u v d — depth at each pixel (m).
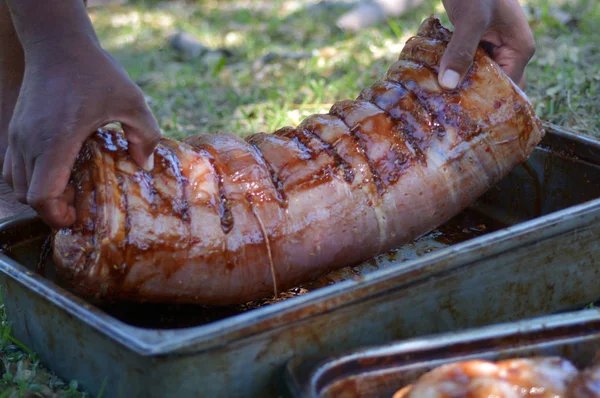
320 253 1.46
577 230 1.46
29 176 1.35
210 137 1.47
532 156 1.70
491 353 1.31
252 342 1.31
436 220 1.52
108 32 3.56
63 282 1.50
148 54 3.07
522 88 1.67
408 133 1.50
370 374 1.29
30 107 1.35
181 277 1.40
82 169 1.37
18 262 1.48
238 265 1.42
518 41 1.59
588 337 1.33
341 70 2.56
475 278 1.42
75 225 1.37
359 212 1.47
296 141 1.48
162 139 1.43
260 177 1.44
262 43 3.05
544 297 1.48
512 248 1.42
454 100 1.51
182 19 3.71
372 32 2.99
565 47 2.51
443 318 1.41
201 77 2.66
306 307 1.32
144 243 1.37
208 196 1.41
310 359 1.30
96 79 1.35
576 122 2.03
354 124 1.49
